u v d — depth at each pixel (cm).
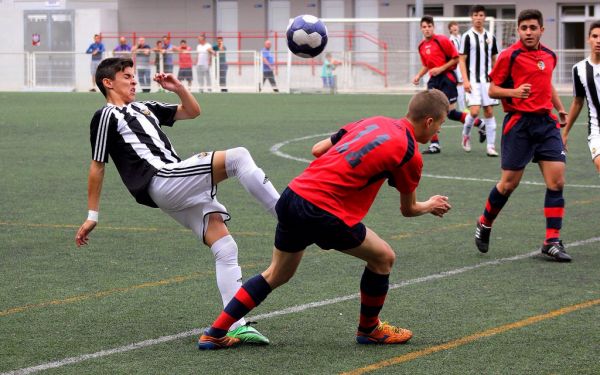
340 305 1126
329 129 3428
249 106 4666
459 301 1140
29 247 1467
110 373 882
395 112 4178
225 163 984
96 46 6262
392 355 934
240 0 7569
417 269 1313
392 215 1744
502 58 1412
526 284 1226
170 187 989
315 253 1415
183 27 7675
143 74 6147
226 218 1010
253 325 1045
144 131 1020
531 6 6662
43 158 2603
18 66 6538
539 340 980
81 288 1213
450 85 2755
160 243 1496
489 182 2155
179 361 919
